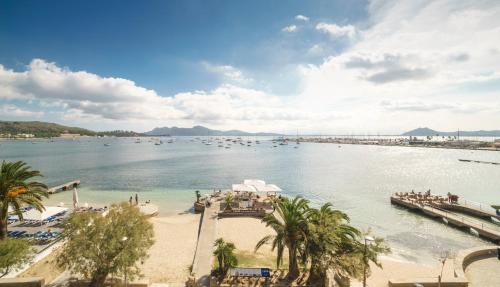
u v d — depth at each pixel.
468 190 64.00
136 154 170.50
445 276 23.86
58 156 147.12
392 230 37.69
